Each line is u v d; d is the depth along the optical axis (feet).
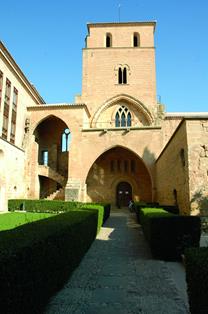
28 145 120.57
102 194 131.54
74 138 118.93
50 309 18.42
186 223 32.32
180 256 31.94
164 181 84.99
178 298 20.68
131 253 37.06
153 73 142.72
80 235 30.04
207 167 48.21
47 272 17.61
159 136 116.26
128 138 117.08
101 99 140.97
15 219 62.54
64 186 122.52
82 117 120.67
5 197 98.17
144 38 148.97
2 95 99.30
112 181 132.46
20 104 117.39
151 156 114.62
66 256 23.11
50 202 97.96
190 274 15.11
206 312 12.28
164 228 32.73
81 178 114.93
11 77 107.65
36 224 22.97
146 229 39.96
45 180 136.56
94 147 117.50
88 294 21.42
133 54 146.00
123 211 126.11
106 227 66.33
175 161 62.95
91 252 37.17
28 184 118.93
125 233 56.39
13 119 110.01
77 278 25.46
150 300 20.31
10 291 11.93
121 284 23.97
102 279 25.36
